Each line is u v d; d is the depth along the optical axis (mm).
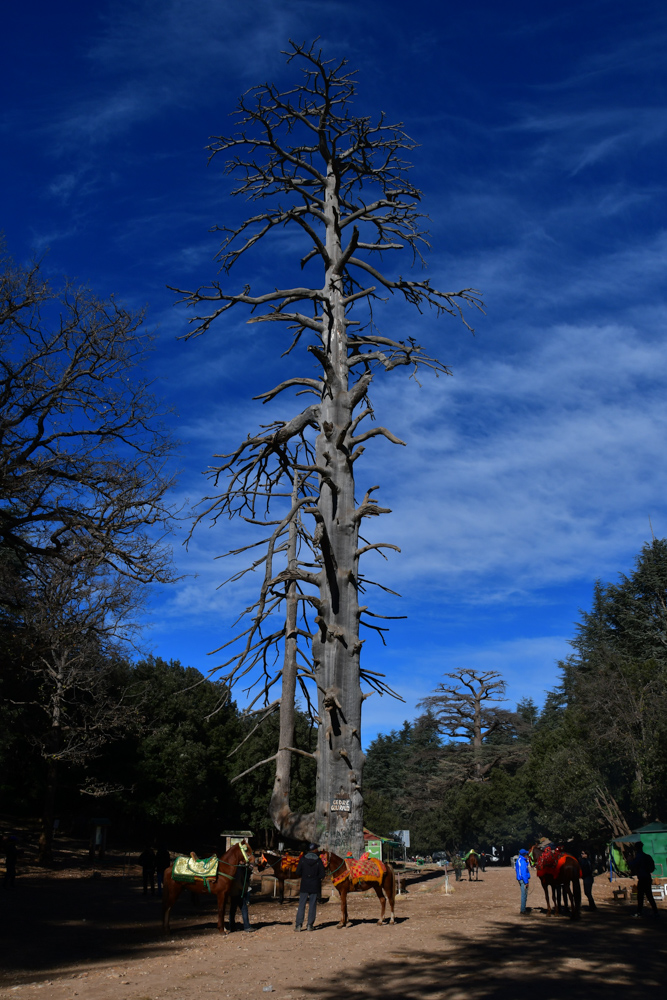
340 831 23188
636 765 39031
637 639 52062
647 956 12234
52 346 21062
